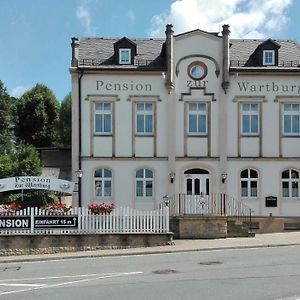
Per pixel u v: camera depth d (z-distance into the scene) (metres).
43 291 13.80
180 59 33.16
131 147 32.84
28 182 25.03
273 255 21.03
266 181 32.91
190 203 31.86
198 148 32.97
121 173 32.72
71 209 23.97
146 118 33.09
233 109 33.09
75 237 23.61
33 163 41.50
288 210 32.88
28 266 19.64
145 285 14.29
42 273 17.45
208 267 17.81
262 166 32.94
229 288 13.61
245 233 28.62
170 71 32.84
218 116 33.06
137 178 32.81
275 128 33.12
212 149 32.97
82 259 21.39
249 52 35.00
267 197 32.78
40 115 71.75
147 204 32.66
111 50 34.78
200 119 33.12
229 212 32.53
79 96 32.75
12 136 71.50
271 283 14.35
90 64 33.25
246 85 33.19
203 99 33.06
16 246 23.02
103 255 22.11
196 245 24.55
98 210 24.17
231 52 34.88
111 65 33.19
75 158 32.56
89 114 32.78
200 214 30.28
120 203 32.59
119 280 15.35
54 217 23.64
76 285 14.61
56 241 23.45
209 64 33.16
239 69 33.03
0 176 40.38
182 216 28.06
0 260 21.12
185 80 33.09
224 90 33.06
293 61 34.16
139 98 32.94
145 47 35.44
